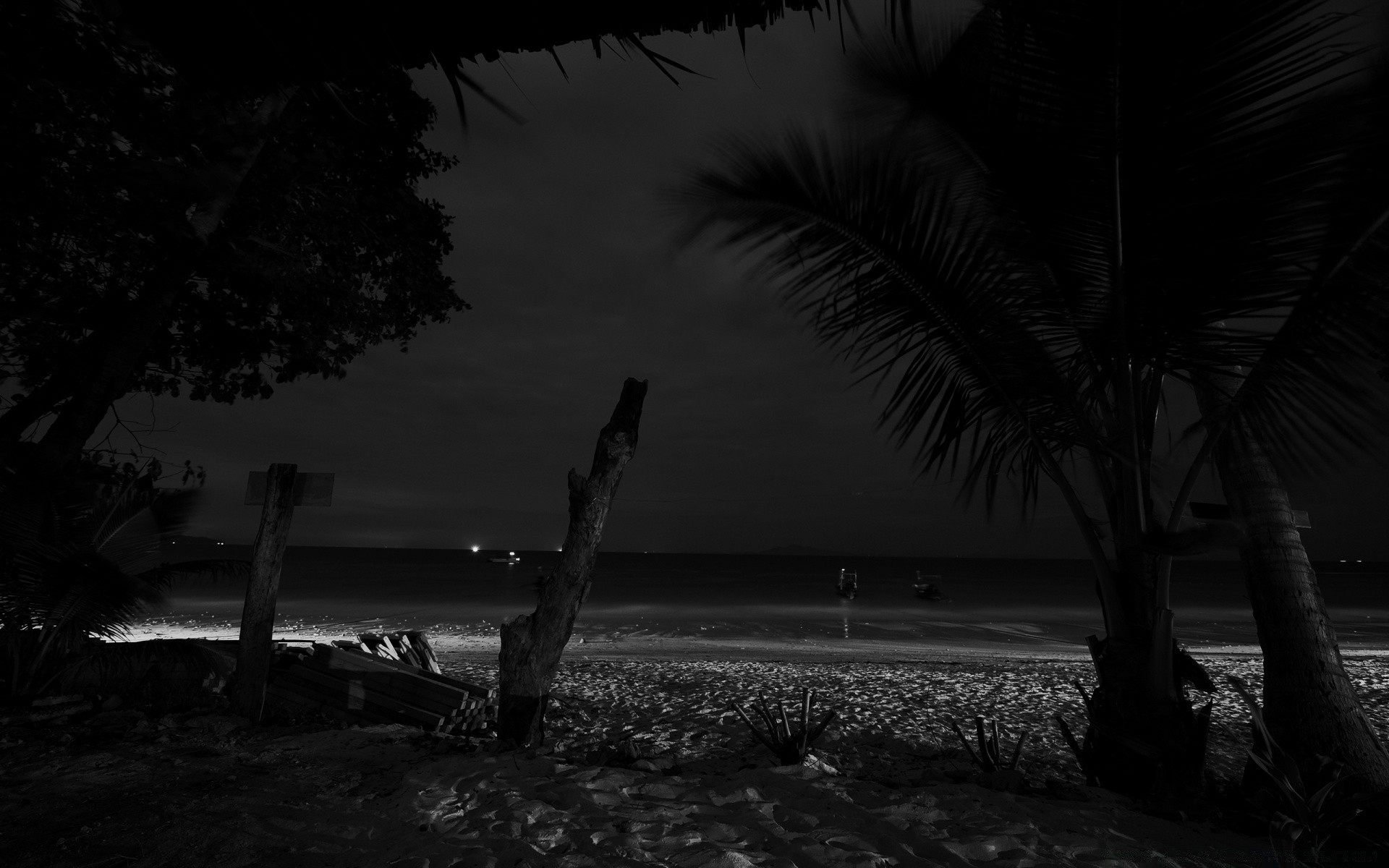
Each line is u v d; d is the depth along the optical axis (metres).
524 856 2.87
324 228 10.29
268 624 5.45
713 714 8.04
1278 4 2.96
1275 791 3.71
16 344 7.87
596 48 1.10
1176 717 4.11
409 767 4.21
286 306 10.30
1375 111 3.05
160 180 6.93
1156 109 3.25
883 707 8.91
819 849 3.05
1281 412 3.48
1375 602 51.34
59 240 7.45
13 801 3.45
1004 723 8.20
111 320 8.13
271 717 5.53
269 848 2.99
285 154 8.63
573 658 16.09
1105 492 4.45
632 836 3.11
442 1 1.03
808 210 3.95
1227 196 3.26
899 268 4.04
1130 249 3.60
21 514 5.43
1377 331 3.16
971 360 4.24
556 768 4.06
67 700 5.33
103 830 3.13
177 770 4.00
